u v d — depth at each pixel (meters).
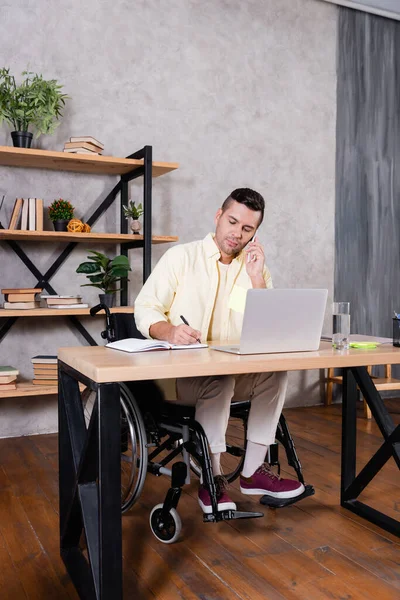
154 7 3.68
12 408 3.38
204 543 1.90
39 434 3.44
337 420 3.76
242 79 3.97
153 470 2.03
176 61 3.76
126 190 3.56
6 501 2.30
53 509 2.21
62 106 3.45
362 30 4.38
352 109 4.36
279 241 4.14
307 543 1.90
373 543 1.90
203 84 3.85
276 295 1.52
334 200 4.32
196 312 2.06
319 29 4.22
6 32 3.30
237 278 2.11
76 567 1.68
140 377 1.33
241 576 1.67
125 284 3.54
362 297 4.45
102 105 3.56
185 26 3.78
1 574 1.69
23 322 3.39
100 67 3.54
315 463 2.80
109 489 1.34
